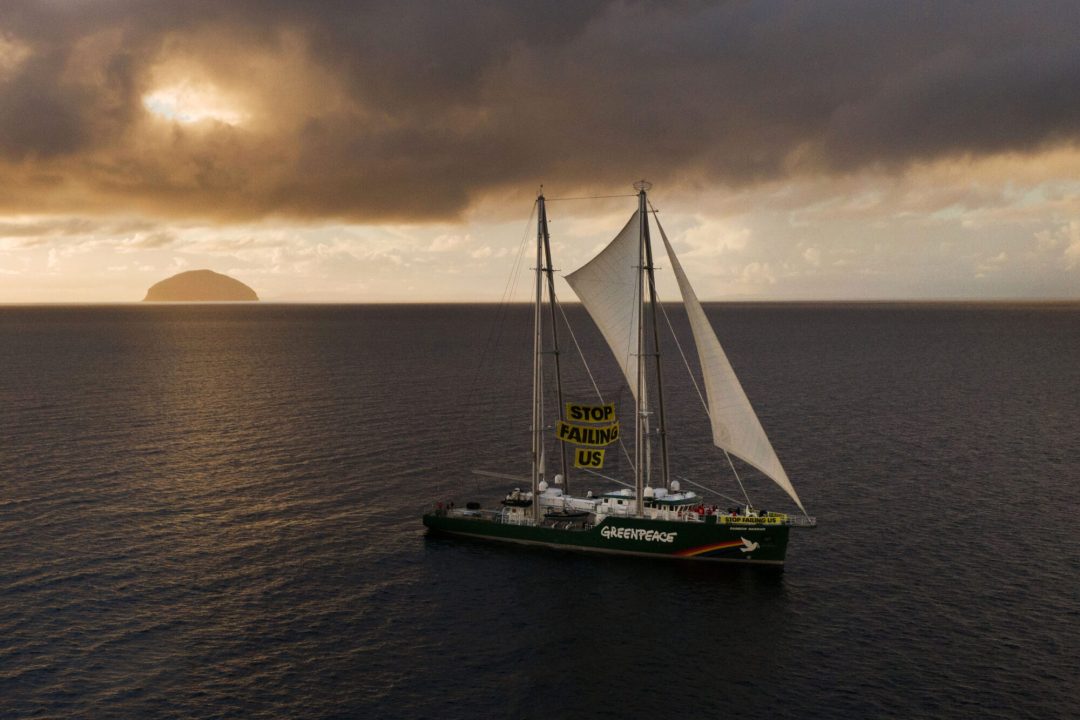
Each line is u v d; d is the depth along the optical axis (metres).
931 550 57.12
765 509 66.94
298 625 45.72
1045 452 86.25
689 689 39.53
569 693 39.22
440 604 49.03
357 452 86.25
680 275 58.00
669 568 55.22
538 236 62.25
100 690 38.44
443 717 37.06
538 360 62.84
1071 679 39.75
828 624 46.22
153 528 60.91
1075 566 53.69
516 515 61.78
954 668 40.97
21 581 50.50
